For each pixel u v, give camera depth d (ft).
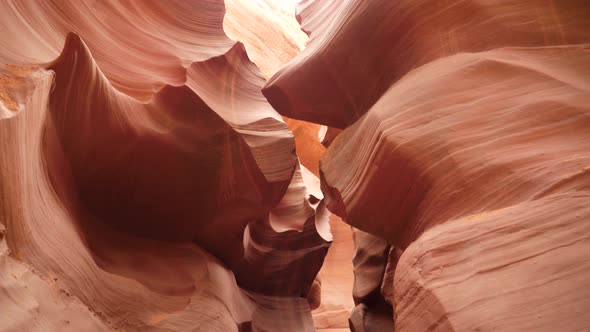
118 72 18.44
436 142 13.51
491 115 13.09
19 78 10.91
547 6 15.38
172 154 17.70
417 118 14.57
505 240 9.61
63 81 12.87
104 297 12.93
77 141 14.49
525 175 10.91
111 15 19.60
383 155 14.92
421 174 13.53
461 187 12.25
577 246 8.47
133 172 17.01
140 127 16.75
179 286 16.61
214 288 18.17
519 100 12.91
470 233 10.46
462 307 8.87
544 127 11.86
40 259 10.19
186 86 18.26
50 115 12.69
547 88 12.79
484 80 14.29
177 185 18.26
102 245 15.53
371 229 16.31
